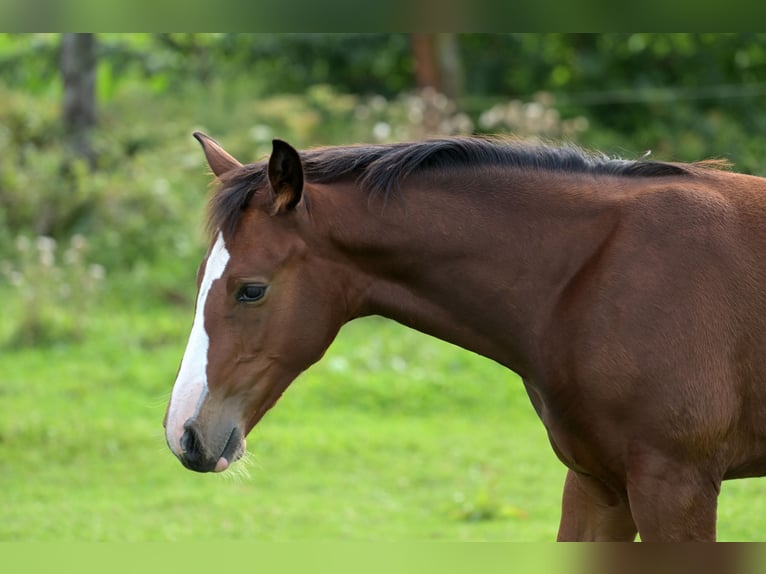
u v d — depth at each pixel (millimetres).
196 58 25266
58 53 23766
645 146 22609
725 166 6316
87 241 19500
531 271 5891
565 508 6449
